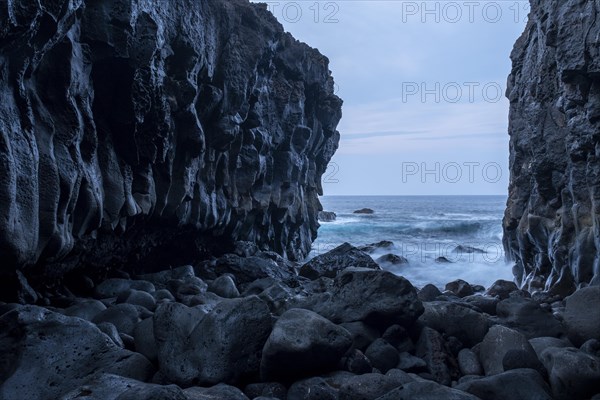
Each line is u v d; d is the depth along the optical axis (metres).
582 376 5.38
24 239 7.12
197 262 15.94
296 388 5.70
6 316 6.01
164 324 6.32
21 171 7.17
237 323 6.08
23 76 7.36
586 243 11.10
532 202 13.71
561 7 11.42
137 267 13.44
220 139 14.31
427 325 7.29
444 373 6.34
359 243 33.62
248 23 15.23
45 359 5.65
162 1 10.98
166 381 5.95
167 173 12.07
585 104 11.03
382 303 7.06
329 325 6.05
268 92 17.73
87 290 10.63
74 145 8.46
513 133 15.55
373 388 5.29
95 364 5.82
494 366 6.29
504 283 12.77
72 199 8.42
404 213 70.69
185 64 11.90
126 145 10.23
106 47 9.14
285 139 19.50
